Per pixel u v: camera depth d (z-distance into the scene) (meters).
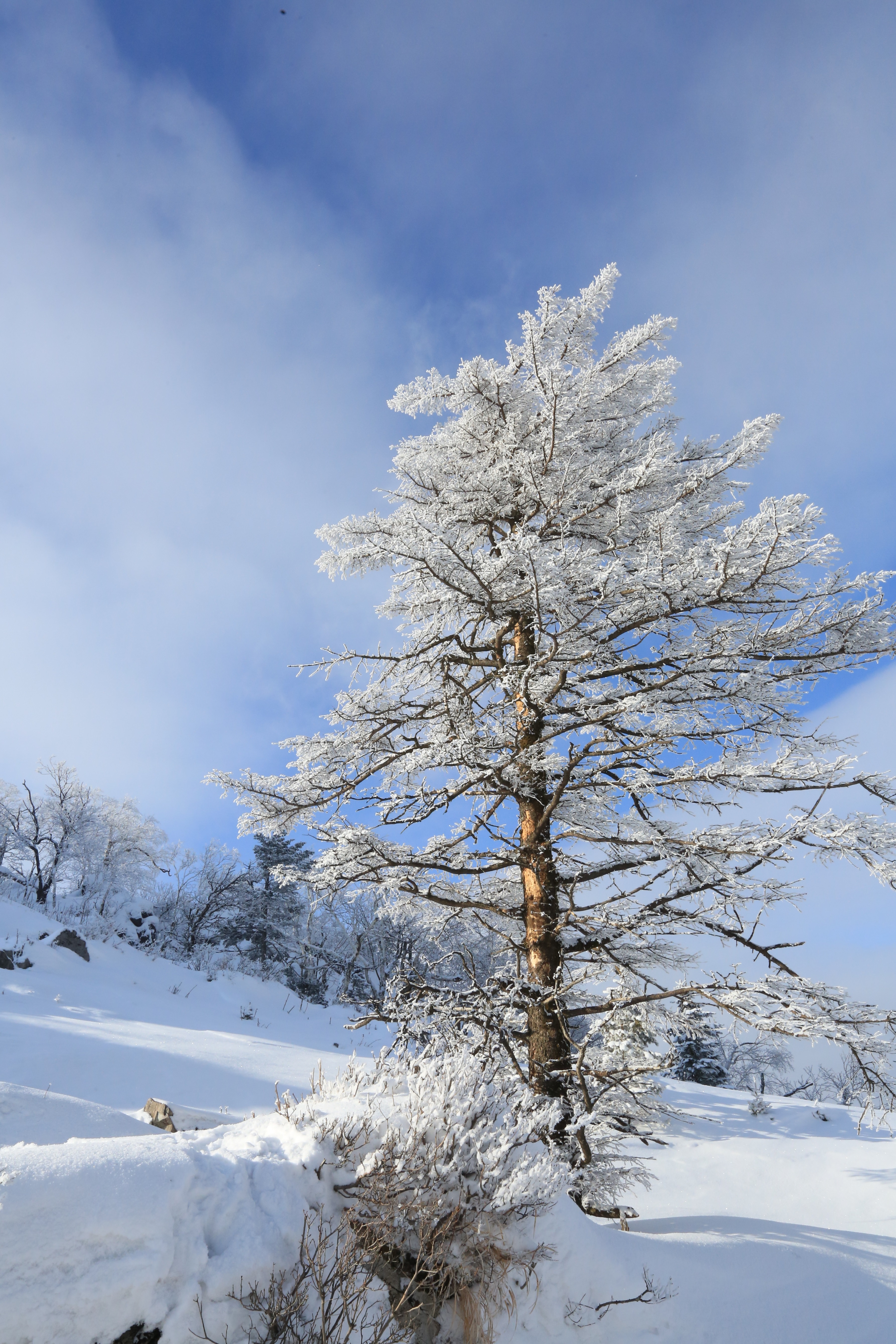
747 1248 4.71
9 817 35.34
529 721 8.26
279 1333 2.80
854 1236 5.39
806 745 7.39
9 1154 2.83
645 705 6.84
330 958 37.72
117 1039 12.15
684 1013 6.48
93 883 36.78
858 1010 5.65
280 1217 3.21
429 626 9.79
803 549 6.20
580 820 8.08
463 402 9.57
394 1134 3.72
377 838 7.32
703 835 6.44
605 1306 3.75
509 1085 5.29
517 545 6.17
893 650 7.06
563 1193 4.29
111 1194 2.75
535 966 7.25
